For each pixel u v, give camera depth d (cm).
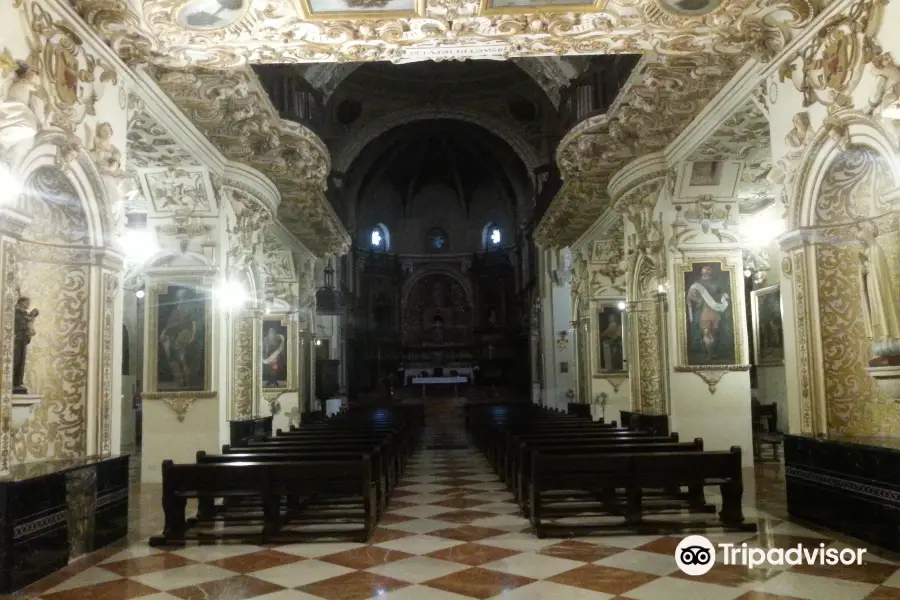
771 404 1683
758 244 1446
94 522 739
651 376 1535
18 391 688
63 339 776
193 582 627
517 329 3862
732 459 789
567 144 1463
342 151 3206
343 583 618
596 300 2006
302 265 2134
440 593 584
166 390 1276
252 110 1164
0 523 590
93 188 778
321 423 1684
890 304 725
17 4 646
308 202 1691
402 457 1371
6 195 616
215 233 1301
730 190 1334
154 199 1288
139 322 2141
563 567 657
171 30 829
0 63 616
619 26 864
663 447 917
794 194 837
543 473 793
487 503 1020
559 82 2030
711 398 1313
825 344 817
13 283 634
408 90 3161
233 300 1370
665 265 1370
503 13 830
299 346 2023
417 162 4131
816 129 796
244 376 1499
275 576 643
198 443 1268
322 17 827
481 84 3125
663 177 1375
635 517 804
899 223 755
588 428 1299
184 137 1129
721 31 871
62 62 712
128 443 2095
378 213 4334
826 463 774
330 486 784
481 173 4222
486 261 4247
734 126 1116
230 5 788
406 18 835
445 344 4353
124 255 831
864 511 710
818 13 784
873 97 697
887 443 728
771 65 899
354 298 3812
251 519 847
